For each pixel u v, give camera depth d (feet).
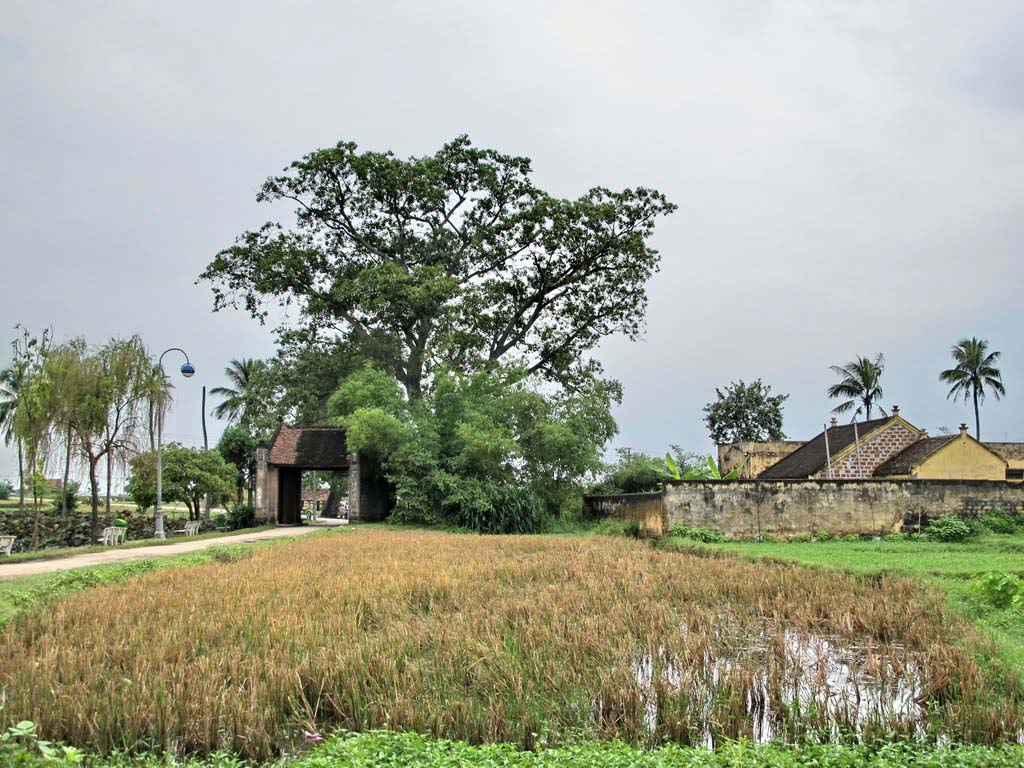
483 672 31.91
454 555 72.23
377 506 141.69
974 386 187.21
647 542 93.91
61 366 106.42
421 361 147.54
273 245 149.38
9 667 30.60
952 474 117.39
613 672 31.50
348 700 29.19
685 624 42.01
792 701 29.12
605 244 149.89
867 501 100.78
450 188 154.51
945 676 30.76
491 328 156.46
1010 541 86.74
